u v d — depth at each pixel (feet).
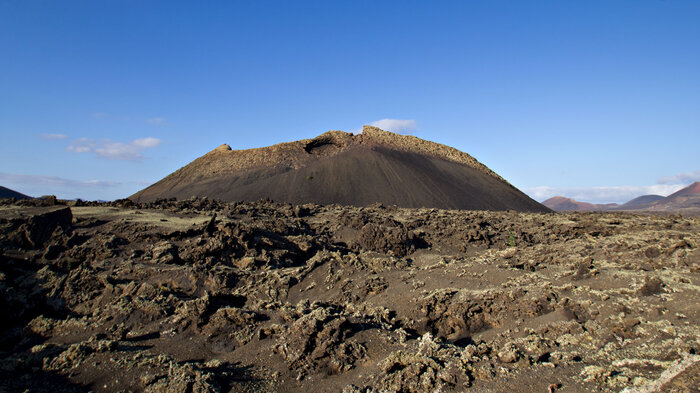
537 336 51.08
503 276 76.95
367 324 56.03
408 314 66.85
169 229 112.88
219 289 84.89
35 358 49.49
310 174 395.55
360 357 48.70
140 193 411.34
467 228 155.53
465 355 45.16
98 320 64.69
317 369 48.08
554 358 46.14
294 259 110.11
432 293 69.56
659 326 50.21
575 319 56.08
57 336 61.77
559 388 39.37
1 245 91.45
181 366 46.62
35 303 70.08
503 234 159.02
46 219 101.55
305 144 459.32
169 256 95.45
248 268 98.73
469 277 79.15
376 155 428.56
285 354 49.96
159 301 68.18
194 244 102.12
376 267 96.12
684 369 37.17
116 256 94.73
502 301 64.75
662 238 99.96
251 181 390.21
